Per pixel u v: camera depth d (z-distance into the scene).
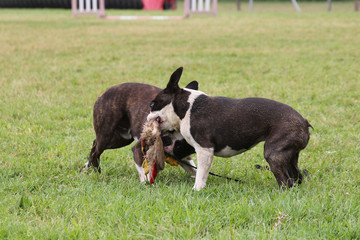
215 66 17.08
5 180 6.74
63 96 12.40
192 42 23.77
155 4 54.88
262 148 8.53
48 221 5.21
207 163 6.21
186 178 7.07
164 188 6.24
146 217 5.22
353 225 4.95
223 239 4.62
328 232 4.87
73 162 7.66
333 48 21.47
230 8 64.88
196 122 6.15
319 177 6.98
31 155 8.07
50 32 27.95
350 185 6.49
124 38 25.42
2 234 4.88
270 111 5.96
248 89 13.23
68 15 42.12
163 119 6.36
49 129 9.83
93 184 6.64
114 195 5.96
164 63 17.62
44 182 6.70
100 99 7.01
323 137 9.14
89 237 4.79
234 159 7.95
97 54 19.89
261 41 24.16
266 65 17.34
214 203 5.65
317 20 36.28
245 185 6.49
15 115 10.72
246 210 5.31
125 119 6.97
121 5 54.00
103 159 8.01
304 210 5.31
